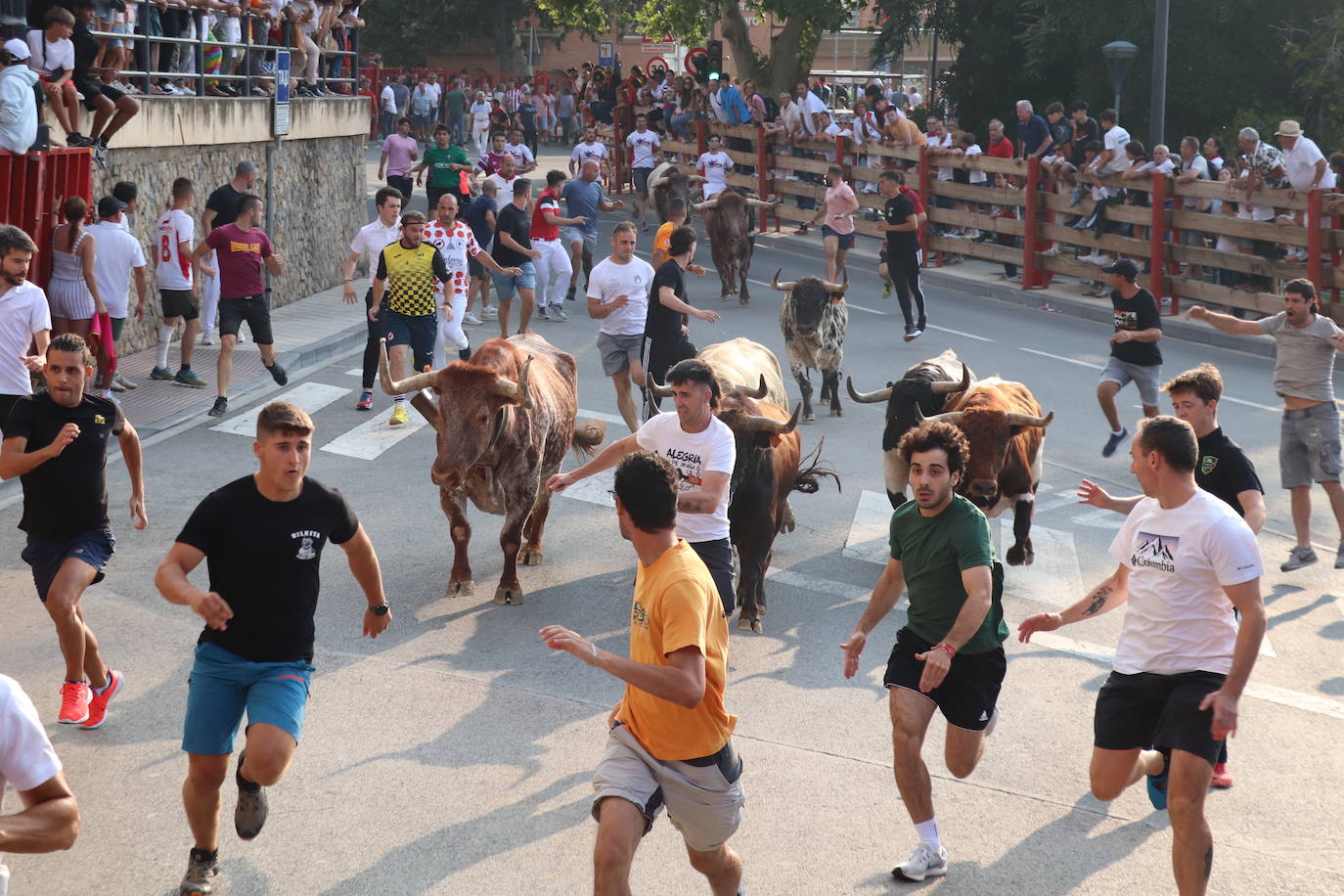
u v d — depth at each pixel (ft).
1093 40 98.07
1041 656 27.04
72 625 21.40
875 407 49.62
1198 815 16.70
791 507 36.96
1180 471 17.53
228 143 57.57
